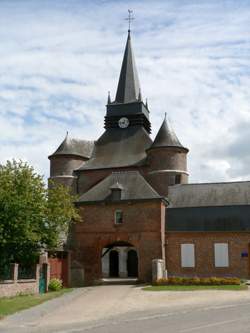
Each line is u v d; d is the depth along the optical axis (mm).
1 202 29141
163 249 37188
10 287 25531
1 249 29875
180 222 38812
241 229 37438
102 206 38219
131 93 54906
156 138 47250
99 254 37500
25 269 28016
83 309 20297
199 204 39406
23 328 15000
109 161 50000
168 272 37875
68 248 37312
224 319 15734
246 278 36438
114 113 53469
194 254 37844
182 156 46750
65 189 34562
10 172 31141
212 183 41594
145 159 48750
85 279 37188
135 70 56344
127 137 52062
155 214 36938
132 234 37062
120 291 29281
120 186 38094
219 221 38188
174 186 42219
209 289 28328
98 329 14273
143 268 36281
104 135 53094
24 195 29984
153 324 14961
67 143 50812
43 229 31734
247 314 17016
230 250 37281
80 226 38344
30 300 23672
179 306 20406
